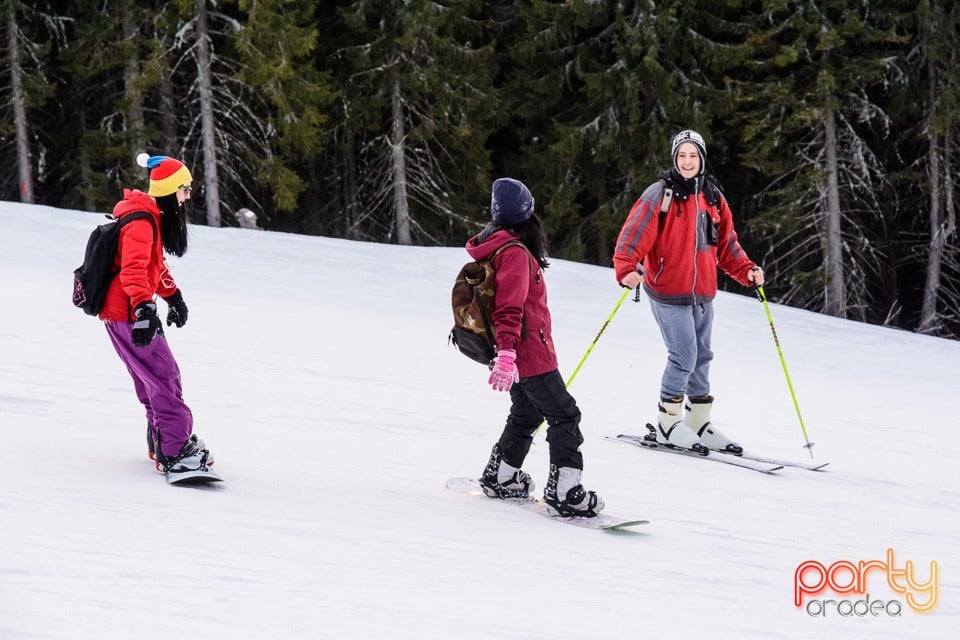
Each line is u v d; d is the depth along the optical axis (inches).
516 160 1862.7
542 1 1612.9
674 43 1585.9
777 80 1533.0
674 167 429.4
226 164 1622.8
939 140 1617.9
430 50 1638.8
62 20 1606.8
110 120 1609.3
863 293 1688.0
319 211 1929.1
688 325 427.5
